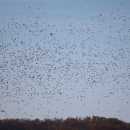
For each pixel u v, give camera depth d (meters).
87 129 68.31
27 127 66.12
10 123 66.00
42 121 71.56
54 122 71.88
